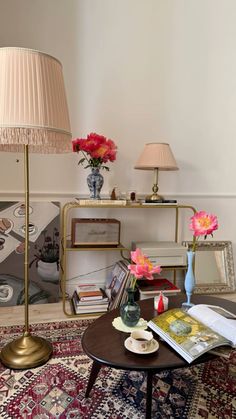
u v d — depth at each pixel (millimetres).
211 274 2646
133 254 1323
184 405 1292
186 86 2502
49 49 2186
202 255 2652
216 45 2535
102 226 2150
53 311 2162
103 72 2309
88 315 2107
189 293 1542
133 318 1267
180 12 2414
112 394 1349
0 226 2195
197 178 2631
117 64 2330
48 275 2295
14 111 1215
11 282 2221
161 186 2543
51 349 1658
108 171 2395
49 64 1298
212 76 2557
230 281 2666
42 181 2279
